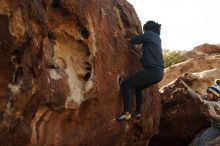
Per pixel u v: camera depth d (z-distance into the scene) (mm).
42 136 5145
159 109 7930
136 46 6891
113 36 6242
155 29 6383
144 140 7762
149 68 6172
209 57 13156
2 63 4340
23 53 4480
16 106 4531
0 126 4391
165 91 9352
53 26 5367
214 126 6613
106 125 6121
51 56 5145
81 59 5672
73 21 5480
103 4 6227
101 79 5805
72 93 5375
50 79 4996
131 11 7281
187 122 8961
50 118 5242
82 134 5750
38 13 4699
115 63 6172
